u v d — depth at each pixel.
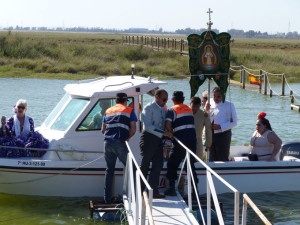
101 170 8.66
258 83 27.94
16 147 8.48
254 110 21.27
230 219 8.09
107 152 8.10
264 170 9.16
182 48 45.56
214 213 8.09
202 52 9.52
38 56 39.09
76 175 8.66
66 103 9.24
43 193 8.77
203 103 9.97
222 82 9.55
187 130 8.20
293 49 91.12
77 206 8.48
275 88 31.02
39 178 8.66
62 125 9.03
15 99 22.31
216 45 9.53
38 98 22.91
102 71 35.88
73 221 7.86
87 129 8.78
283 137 15.33
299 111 20.95
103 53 42.50
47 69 35.59
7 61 37.44
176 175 8.44
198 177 8.94
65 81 31.48
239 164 9.01
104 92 8.78
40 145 8.68
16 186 8.80
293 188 9.34
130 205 7.70
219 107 9.41
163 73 36.69
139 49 43.50
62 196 8.77
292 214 8.31
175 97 8.40
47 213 8.14
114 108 8.15
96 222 7.84
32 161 8.55
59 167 8.56
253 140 9.55
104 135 8.12
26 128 9.16
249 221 8.02
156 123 8.14
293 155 10.14
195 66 9.54
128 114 8.10
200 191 8.98
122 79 9.73
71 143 8.70
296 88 31.36
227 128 9.25
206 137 8.97
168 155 9.05
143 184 8.49
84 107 8.81
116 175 8.70
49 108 19.80
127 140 8.10
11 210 8.23
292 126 17.36
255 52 53.25
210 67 9.55
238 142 14.33
